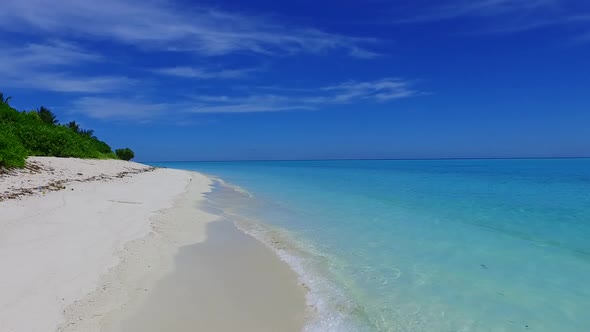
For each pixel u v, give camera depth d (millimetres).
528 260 8305
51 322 4773
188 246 9148
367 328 5332
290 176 41938
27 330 4520
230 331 5137
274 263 8094
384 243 9828
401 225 12156
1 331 4410
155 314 5434
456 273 7480
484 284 6887
